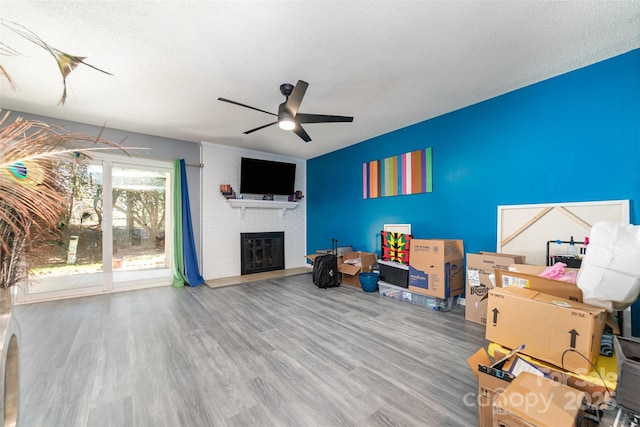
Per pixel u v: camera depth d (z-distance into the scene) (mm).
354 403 1553
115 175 3949
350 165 4809
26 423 1407
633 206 2102
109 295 3734
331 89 2740
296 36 1926
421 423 1396
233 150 4957
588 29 1859
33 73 2377
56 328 2607
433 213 3527
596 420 1163
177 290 4012
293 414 1472
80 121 3574
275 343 2299
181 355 2104
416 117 3514
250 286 4254
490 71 2418
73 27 1807
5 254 1021
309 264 5836
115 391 1672
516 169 2764
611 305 1400
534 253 2625
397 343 2285
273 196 5449
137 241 4141
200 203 4621
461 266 3193
